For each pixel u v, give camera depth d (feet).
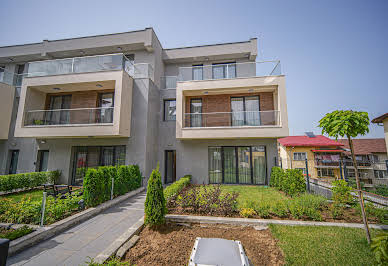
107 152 32.83
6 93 35.47
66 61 32.07
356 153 56.80
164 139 36.73
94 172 18.90
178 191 21.63
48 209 13.98
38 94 34.53
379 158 54.70
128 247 11.05
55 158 33.83
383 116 29.60
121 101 28.89
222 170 34.94
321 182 31.30
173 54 41.57
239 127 30.76
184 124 33.86
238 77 32.96
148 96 32.42
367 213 16.16
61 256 10.57
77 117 33.91
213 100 36.78
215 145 35.09
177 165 35.63
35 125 30.66
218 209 15.84
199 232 13.15
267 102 34.81
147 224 14.08
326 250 10.87
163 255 10.35
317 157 56.59
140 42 36.76
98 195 18.99
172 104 38.45
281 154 65.92
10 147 35.76
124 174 24.77
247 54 40.01
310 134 71.36
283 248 11.02
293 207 15.71
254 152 34.40
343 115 12.78
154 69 37.22
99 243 12.17
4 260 4.63
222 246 8.84
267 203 16.69
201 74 40.37
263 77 31.37
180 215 15.40
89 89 33.65
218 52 40.14
